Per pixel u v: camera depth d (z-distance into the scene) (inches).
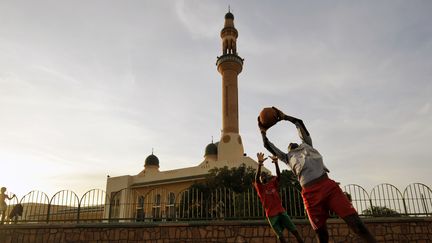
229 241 413.4
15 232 456.1
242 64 1731.1
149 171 1793.8
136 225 434.0
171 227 428.5
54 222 497.4
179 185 1401.3
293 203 454.9
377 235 402.3
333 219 410.0
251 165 1268.5
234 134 1565.0
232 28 1825.8
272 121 183.5
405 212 417.1
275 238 404.8
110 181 1573.6
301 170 163.2
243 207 457.7
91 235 438.0
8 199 506.3
